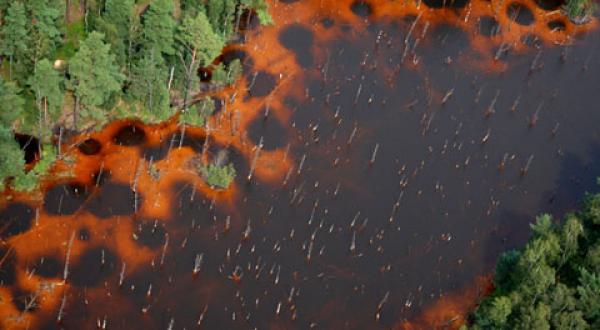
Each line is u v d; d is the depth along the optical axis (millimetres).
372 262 86938
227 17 100688
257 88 100500
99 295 80125
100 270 81750
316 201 90938
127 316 79250
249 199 90062
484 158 99062
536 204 95625
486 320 77062
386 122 100562
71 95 92812
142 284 81562
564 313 73500
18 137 89688
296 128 97562
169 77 95438
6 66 91750
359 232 89000
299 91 101375
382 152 97250
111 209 86562
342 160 95625
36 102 88688
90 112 90438
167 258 83688
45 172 88000
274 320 81188
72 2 98062
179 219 87000
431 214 92312
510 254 82500
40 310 78062
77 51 90625
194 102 97438
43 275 80500
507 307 74125
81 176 88625
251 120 97188
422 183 95125
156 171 90188
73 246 82938
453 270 87750
